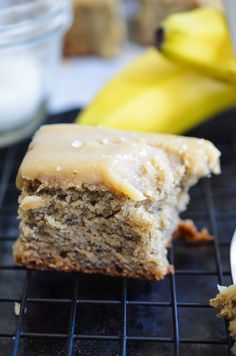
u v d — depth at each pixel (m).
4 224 0.31
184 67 0.36
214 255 0.29
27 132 0.37
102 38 0.46
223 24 0.35
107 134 0.27
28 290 0.26
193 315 0.26
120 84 0.36
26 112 0.36
